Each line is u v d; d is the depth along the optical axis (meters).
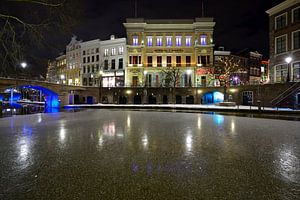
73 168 5.30
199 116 20.81
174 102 46.75
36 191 4.03
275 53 37.97
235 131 11.09
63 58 71.75
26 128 12.48
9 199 3.73
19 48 13.84
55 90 42.53
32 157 6.28
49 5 14.31
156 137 9.43
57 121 16.50
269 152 6.75
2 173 4.96
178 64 52.97
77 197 3.79
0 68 14.06
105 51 57.59
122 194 3.90
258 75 63.72
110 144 8.03
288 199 3.69
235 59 57.41
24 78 38.47
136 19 53.44
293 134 10.12
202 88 46.09
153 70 53.12
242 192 3.96
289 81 32.00
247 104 38.75
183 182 4.43
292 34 34.50
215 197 3.77
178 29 53.19
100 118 18.89
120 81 54.66
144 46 53.16
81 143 8.21
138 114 23.72
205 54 51.84
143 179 4.59
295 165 5.46
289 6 35.16
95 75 58.66
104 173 4.96
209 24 51.81
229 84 46.31
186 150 7.08
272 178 4.61
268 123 14.71
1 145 7.89
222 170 5.12
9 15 13.66
